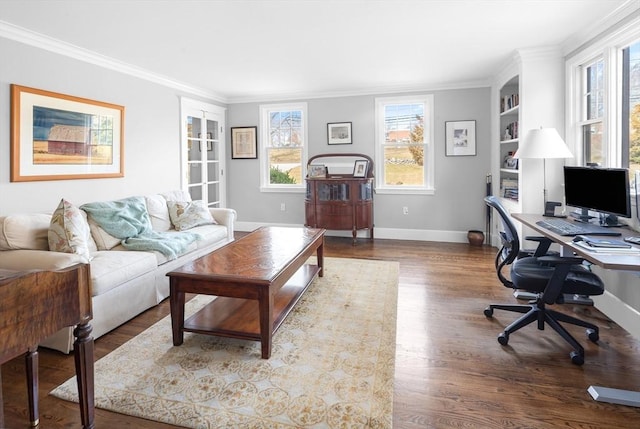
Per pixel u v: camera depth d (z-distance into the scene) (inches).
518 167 163.5
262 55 155.1
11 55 121.2
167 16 114.8
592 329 94.5
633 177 108.3
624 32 108.6
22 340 45.3
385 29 127.2
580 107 140.6
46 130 132.8
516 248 96.6
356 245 208.5
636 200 101.3
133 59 159.3
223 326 91.9
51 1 103.1
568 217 125.8
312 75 189.0
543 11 113.8
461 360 86.0
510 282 102.5
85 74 148.6
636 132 109.2
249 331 89.0
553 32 131.1
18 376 80.2
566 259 83.8
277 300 106.0
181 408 68.7
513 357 87.2
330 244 211.3
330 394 72.5
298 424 64.3
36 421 64.8
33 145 128.5
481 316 110.5
